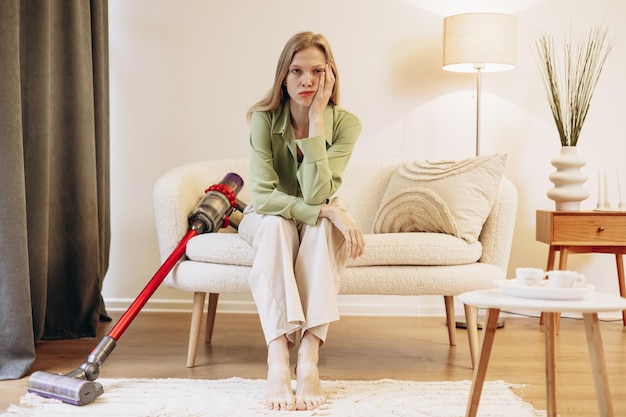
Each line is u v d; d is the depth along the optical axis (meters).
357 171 3.09
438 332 3.15
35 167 2.68
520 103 3.53
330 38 3.55
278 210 2.19
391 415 1.92
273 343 2.08
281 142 2.34
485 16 3.18
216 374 2.39
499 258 2.59
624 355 2.73
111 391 2.15
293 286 2.08
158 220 2.59
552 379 1.74
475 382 1.58
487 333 1.57
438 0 3.53
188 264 2.50
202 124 3.58
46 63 2.69
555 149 3.53
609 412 1.46
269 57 3.55
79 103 3.01
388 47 3.54
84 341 2.95
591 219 3.09
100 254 3.27
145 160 3.59
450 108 3.54
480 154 3.54
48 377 2.09
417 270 2.41
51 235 2.95
